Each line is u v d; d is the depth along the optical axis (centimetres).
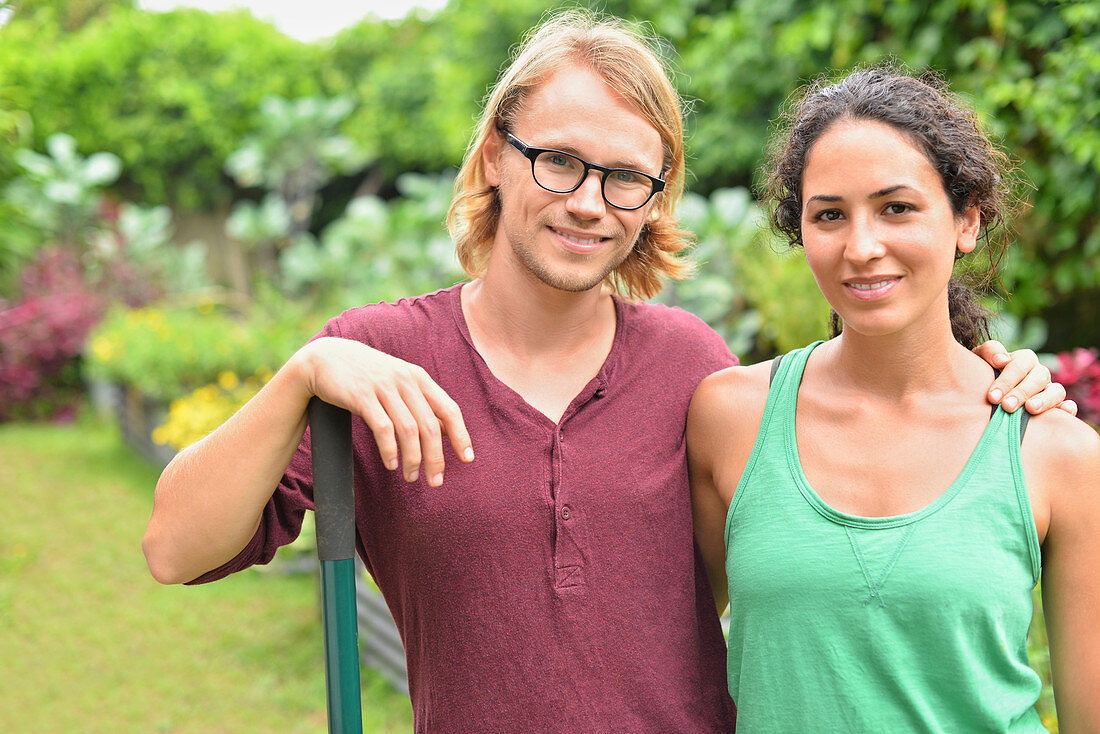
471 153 172
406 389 132
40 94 1123
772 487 146
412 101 1149
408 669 160
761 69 557
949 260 136
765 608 142
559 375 160
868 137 132
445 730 151
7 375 879
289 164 1079
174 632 474
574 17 174
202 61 1205
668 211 178
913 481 139
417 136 1145
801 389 152
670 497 157
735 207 566
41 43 1156
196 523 138
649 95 153
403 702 388
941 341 141
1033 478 135
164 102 1170
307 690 419
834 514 140
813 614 138
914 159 132
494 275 162
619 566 151
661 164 160
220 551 140
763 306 539
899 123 133
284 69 1231
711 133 595
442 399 133
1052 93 416
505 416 154
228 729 393
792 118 154
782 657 140
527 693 146
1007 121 441
